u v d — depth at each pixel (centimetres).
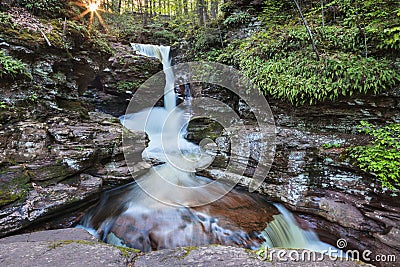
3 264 239
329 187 482
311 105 562
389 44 470
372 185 431
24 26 546
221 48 948
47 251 269
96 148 536
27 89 520
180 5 1452
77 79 750
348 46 530
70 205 423
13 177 386
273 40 676
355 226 407
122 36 1439
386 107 475
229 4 937
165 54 1284
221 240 393
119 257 261
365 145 468
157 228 411
